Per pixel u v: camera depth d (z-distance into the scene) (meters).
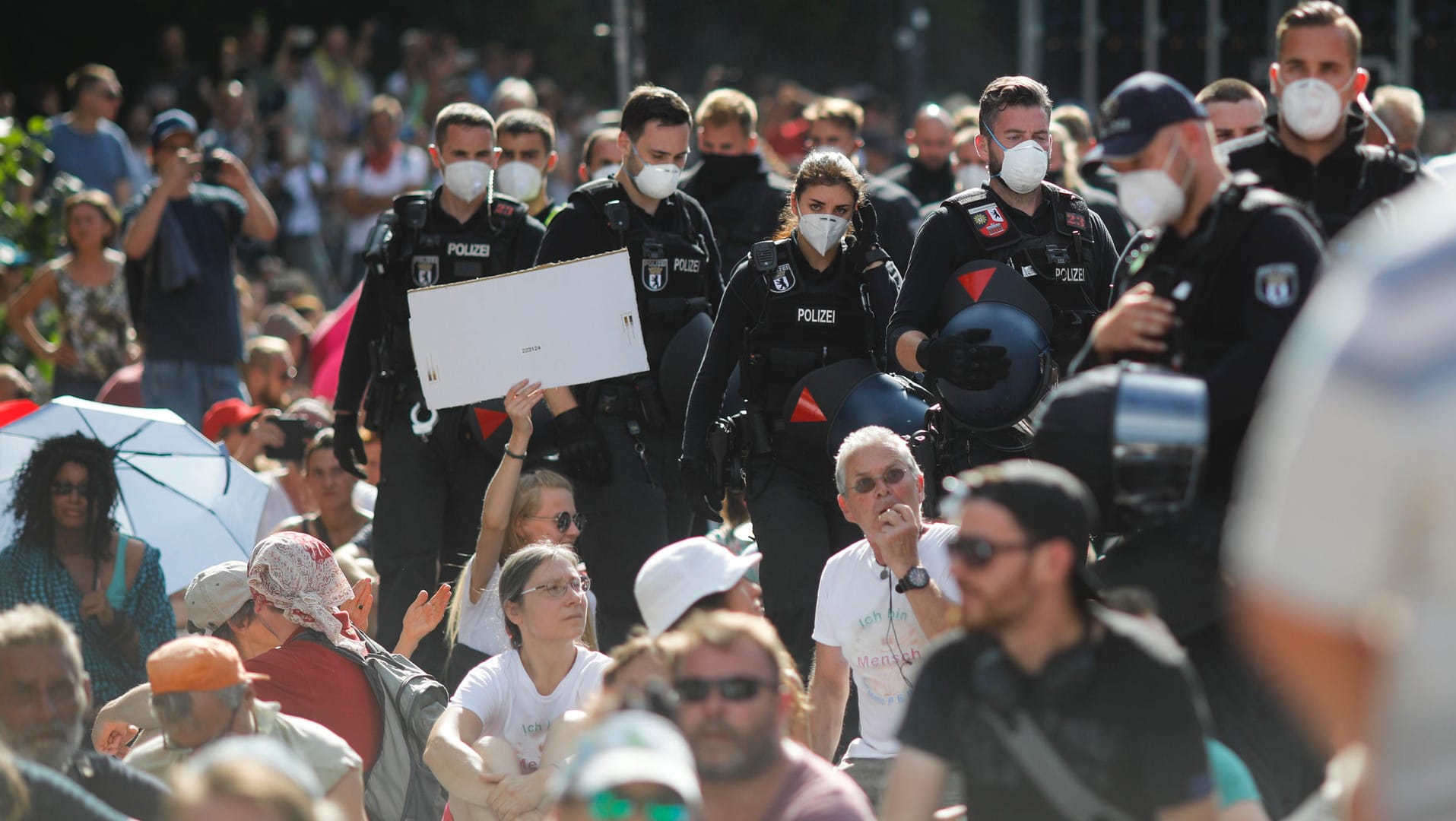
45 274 39.19
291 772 10.19
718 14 90.81
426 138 62.38
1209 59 44.91
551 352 23.11
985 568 11.37
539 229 25.00
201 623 20.06
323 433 27.22
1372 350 7.20
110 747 18.58
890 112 57.22
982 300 19.83
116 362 39.25
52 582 21.17
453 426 24.59
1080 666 11.23
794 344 22.11
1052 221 20.58
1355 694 7.57
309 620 19.14
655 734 9.48
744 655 12.60
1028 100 20.27
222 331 35.72
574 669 19.08
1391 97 26.64
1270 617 7.64
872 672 18.64
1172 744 11.12
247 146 59.34
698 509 23.45
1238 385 13.60
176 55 71.31
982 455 20.34
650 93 23.64
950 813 13.77
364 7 87.69
